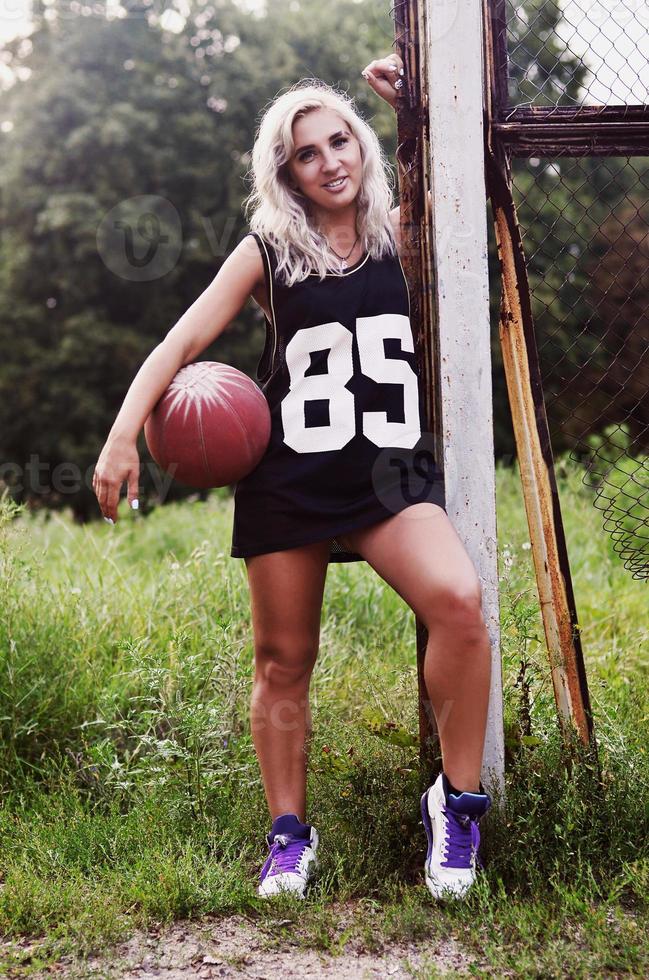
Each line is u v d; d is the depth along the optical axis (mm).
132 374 18297
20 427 18344
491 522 2527
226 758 3107
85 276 17719
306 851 2395
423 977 1988
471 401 2514
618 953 2049
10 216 18719
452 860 2287
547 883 2346
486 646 2205
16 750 3277
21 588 3902
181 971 2098
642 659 4035
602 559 5539
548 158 2693
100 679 3594
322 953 2152
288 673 2422
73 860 2637
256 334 17000
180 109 17969
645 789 2580
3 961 2141
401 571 2230
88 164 17797
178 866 2461
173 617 4121
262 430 2324
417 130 2576
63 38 18953
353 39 18609
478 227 2504
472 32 2477
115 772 3061
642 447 3043
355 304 2346
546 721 2883
